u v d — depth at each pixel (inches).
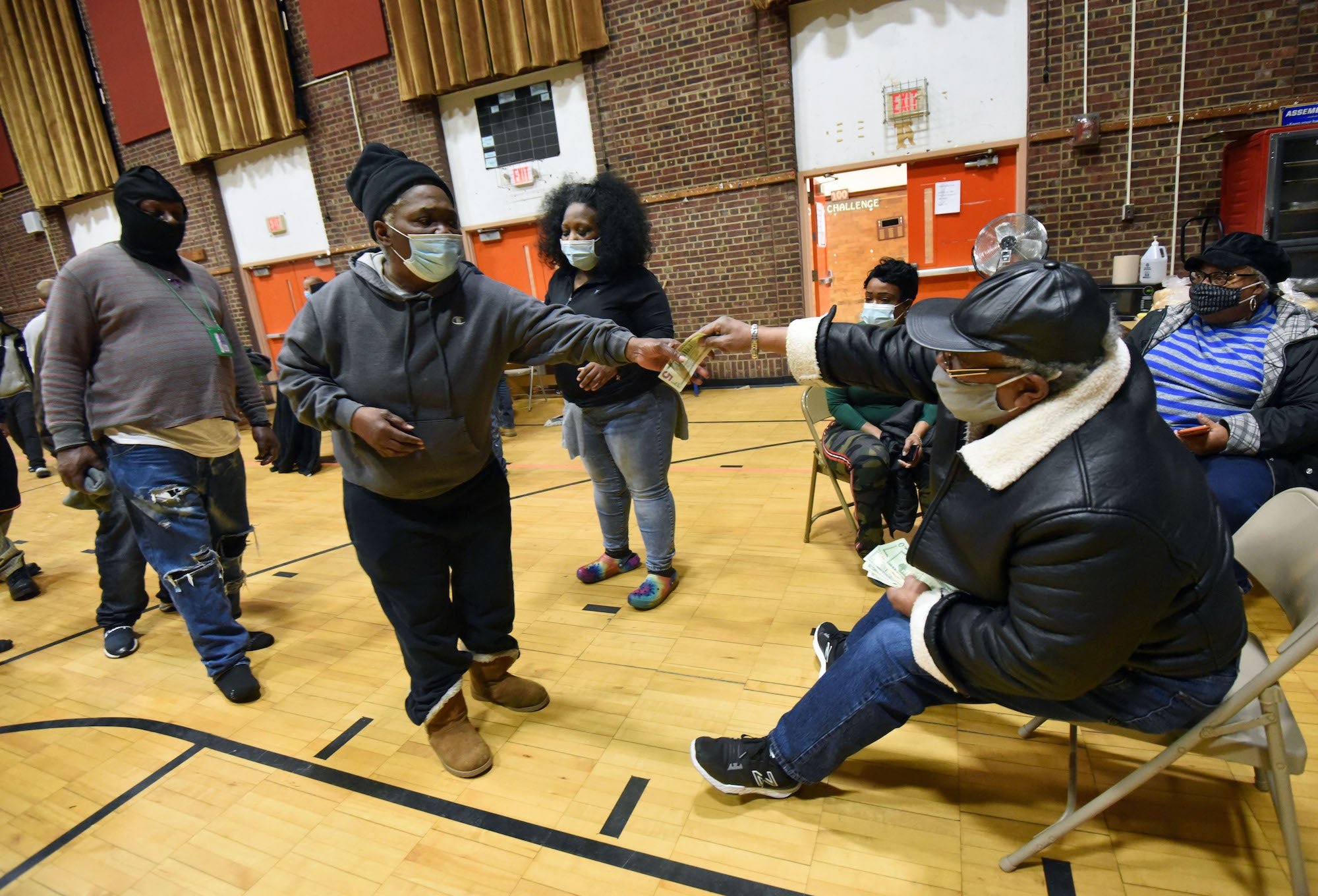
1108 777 61.0
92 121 330.6
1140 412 38.7
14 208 374.6
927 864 53.7
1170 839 53.9
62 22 316.2
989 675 43.8
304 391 57.9
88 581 132.3
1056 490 37.4
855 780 63.0
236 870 59.3
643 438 90.7
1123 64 190.1
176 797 69.2
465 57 251.8
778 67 221.5
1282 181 167.3
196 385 85.9
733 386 264.8
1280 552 50.4
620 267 86.0
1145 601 37.4
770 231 239.1
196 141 307.9
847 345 54.2
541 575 112.8
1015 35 198.4
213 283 93.6
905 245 255.3
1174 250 197.2
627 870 55.6
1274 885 49.4
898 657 50.8
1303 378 75.6
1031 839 55.3
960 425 49.6
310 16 272.4
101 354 82.3
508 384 227.6
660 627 92.6
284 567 129.1
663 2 227.8
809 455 167.0
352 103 279.6
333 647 97.7
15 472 123.6
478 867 57.4
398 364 57.3
